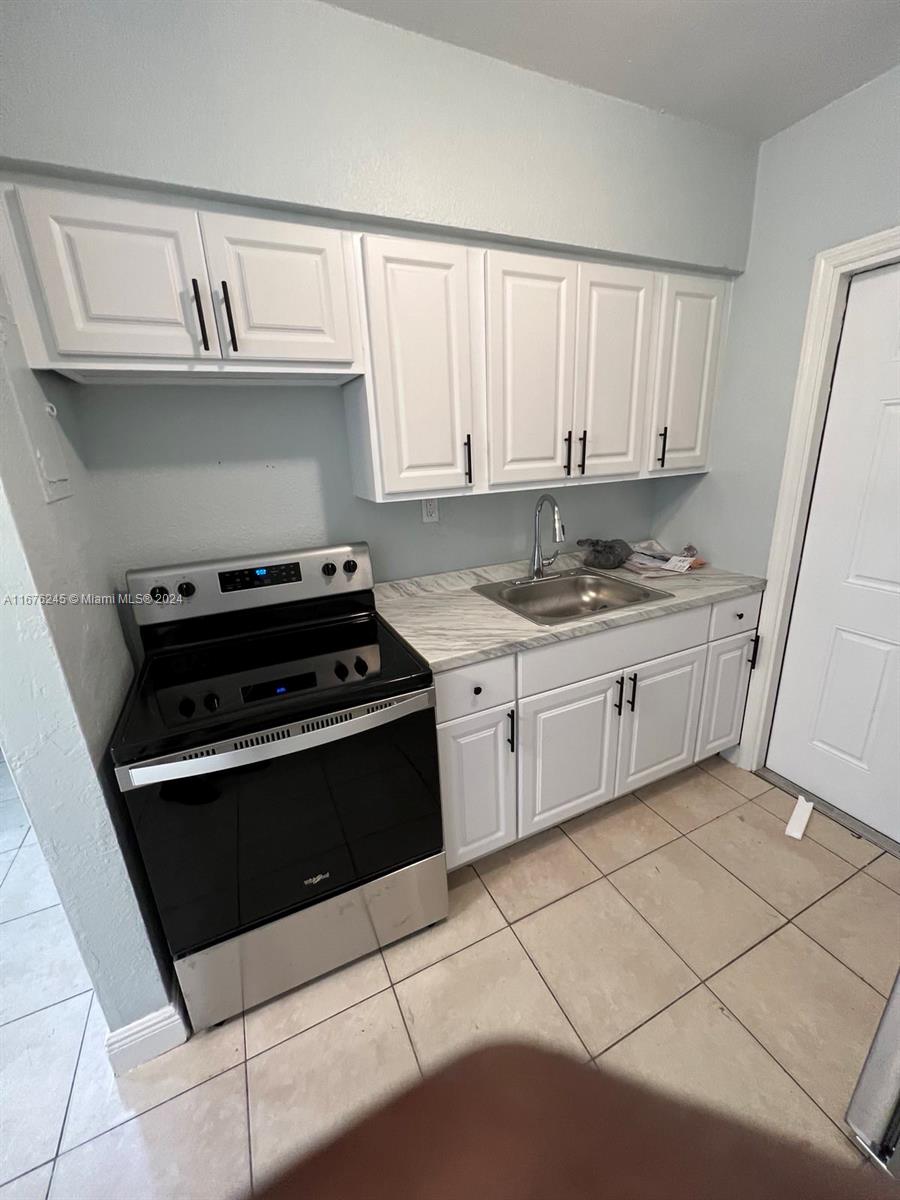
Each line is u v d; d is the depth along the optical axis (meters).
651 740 1.91
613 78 1.43
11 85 0.94
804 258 1.69
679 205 1.68
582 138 1.49
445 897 1.51
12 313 1.00
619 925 1.52
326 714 1.17
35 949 1.55
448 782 1.51
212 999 1.25
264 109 1.13
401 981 1.39
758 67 1.39
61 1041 1.29
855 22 1.25
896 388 1.57
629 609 1.72
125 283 1.10
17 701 0.94
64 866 1.05
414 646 1.48
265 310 1.23
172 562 1.56
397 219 1.32
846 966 1.38
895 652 1.70
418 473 1.53
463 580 2.03
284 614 1.62
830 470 1.78
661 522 2.41
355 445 1.62
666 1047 1.20
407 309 1.39
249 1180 1.02
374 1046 1.24
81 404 1.38
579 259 1.63
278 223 1.21
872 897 1.58
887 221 1.48
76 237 1.04
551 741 1.67
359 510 1.81
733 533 2.08
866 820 1.86
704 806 2.00
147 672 1.37
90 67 0.98
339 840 1.29
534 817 1.72
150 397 1.45
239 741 1.09
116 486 1.46
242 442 1.59
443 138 1.32
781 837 1.83
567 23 1.23
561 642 1.58
